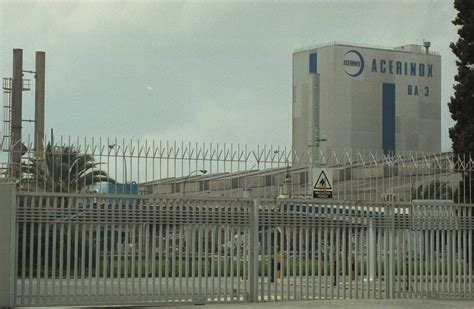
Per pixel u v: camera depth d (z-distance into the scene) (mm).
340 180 20375
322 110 97000
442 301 19578
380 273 19797
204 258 18062
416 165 20500
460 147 28281
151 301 17547
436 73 104688
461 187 23703
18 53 44062
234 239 18391
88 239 17078
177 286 17859
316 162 19891
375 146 98438
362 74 98562
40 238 16734
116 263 17281
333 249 19375
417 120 102625
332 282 19266
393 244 20000
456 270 20703
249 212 18547
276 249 18766
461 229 20797
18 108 43750
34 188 16938
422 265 20328
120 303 17281
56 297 16781
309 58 98938
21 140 16984
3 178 16625
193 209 17984
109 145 17047
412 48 104500
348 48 97688
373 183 20578
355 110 97500
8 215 16469
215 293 18156
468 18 29391
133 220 17422
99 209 17141
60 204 16906
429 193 21219
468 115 28906
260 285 18609
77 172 17016
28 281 16719
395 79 101375
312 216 19156
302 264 19031
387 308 17781
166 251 17750
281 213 18844
